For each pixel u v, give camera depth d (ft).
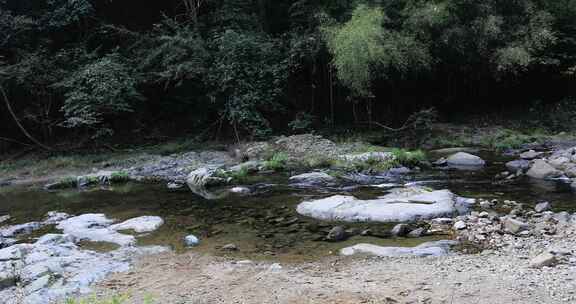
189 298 16.05
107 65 51.57
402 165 40.32
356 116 61.46
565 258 17.85
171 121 62.64
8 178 44.80
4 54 55.83
